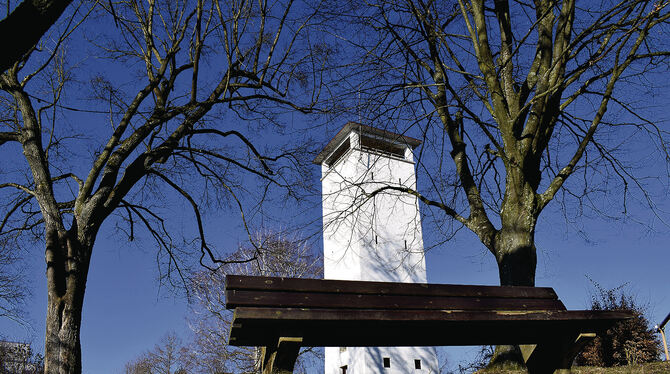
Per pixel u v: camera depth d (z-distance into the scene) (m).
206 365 20.89
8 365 15.04
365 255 27.61
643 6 6.70
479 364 9.94
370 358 25.64
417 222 9.14
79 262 7.94
